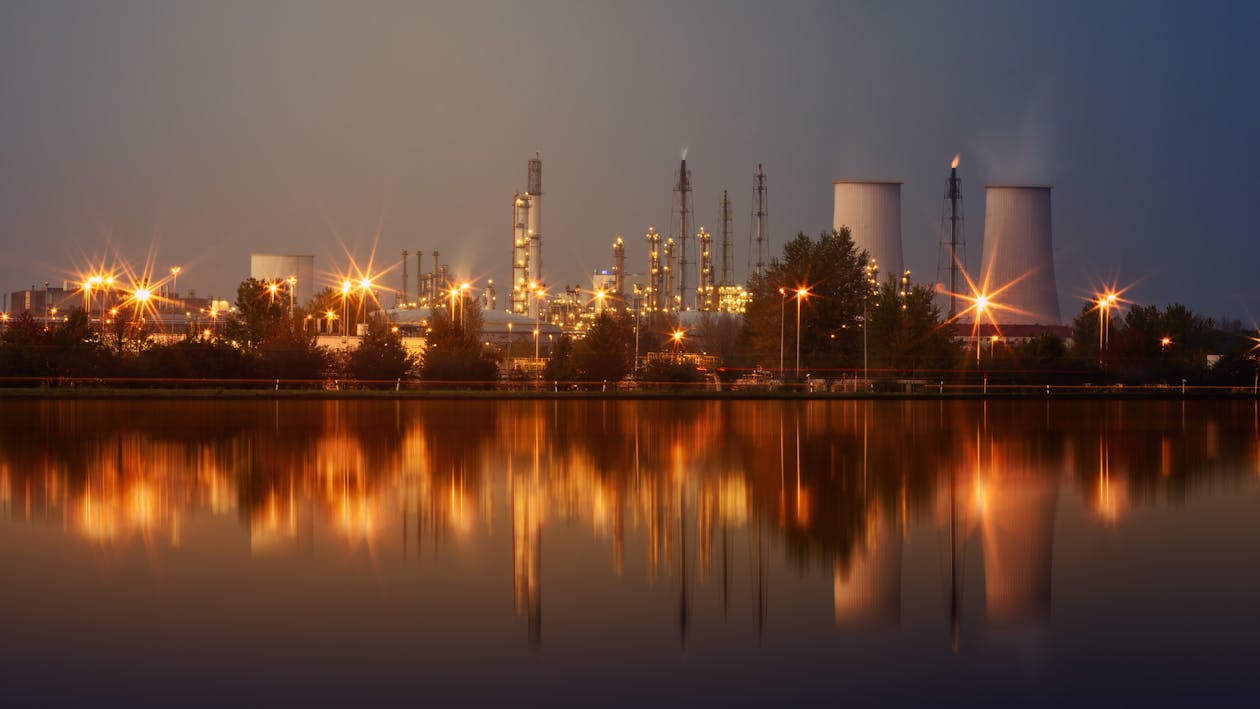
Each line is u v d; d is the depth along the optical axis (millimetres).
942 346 112938
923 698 15047
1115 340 127312
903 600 19891
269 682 15320
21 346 92000
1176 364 110500
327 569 21594
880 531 26250
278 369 97250
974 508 29609
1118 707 14766
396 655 16469
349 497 30688
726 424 59312
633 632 17766
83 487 32219
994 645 17328
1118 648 17156
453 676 15648
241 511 28156
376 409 70375
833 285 118688
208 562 22094
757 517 28016
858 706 14750
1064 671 16109
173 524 26250
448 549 23641
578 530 26047
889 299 113938
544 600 19516
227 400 79125
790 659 16578
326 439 47969
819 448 45625
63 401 75500
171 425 54938
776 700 14922
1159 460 41625
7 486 32344
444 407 73500
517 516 27859
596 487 33219
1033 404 82750
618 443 47312
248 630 17562
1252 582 21141
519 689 15195
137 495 30719
